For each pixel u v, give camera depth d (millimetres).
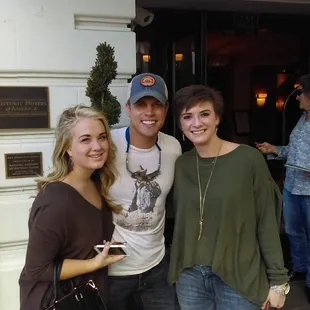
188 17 4602
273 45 4980
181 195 2188
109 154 2092
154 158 2277
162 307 2445
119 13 3307
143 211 2248
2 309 3281
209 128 2053
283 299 2107
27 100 3186
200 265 2143
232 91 4957
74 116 1931
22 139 3217
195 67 4707
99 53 2770
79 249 1897
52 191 1859
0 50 3098
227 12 4699
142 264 2295
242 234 2062
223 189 2043
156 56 4551
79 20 3262
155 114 2191
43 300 1824
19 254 3334
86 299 1877
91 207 1956
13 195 3279
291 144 3816
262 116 5184
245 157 2051
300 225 3996
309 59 5125
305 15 4914
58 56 3197
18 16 3102
